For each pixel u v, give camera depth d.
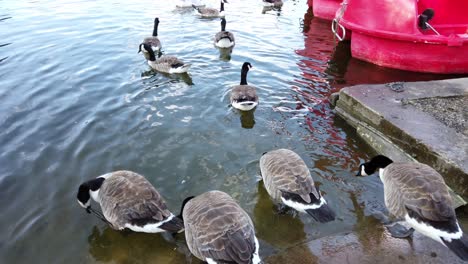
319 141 2.73
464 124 2.52
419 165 1.81
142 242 1.86
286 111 3.17
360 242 1.73
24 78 3.54
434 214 1.53
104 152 2.52
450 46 3.85
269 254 1.73
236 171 2.37
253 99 3.11
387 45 4.09
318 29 5.54
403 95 2.94
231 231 1.44
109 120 2.91
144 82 3.64
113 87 3.49
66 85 3.46
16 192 2.14
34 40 4.52
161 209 1.75
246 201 2.11
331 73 4.00
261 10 6.64
